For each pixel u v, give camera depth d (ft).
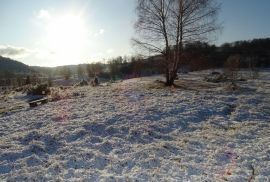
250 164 38.32
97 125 53.31
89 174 35.40
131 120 56.49
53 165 37.65
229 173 35.94
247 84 119.55
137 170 36.42
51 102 85.46
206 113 62.80
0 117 70.95
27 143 46.06
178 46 108.17
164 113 61.72
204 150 42.96
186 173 35.76
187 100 73.92
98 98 84.02
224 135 49.57
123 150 42.60
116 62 290.76
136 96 83.41
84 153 40.86
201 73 202.49
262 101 73.92
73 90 111.45
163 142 45.16
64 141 46.03
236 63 182.50
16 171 36.73
